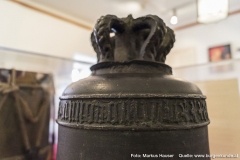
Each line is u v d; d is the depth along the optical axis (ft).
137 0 5.82
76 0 5.91
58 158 1.68
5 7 5.44
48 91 4.27
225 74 3.75
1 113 3.42
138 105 1.40
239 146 3.11
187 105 1.51
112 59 1.76
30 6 5.97
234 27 6.43
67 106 1.64
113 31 1.95
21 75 3.78
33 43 5.97
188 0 5.77
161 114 1.40
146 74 1.60
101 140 1.40
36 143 3.88
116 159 1.35
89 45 7.68
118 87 1.46
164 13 6.51
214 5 4.16
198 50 7.21
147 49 1.71
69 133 1.57
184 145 1.42
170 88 1.49
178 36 7.75
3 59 4.22
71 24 7.08
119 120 1.38
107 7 6.30
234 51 6.37
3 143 3.42
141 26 1.87
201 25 7.19
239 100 3.25
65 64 5.15
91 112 1.46
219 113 3.43
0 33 5.29
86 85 1.60
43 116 4.07
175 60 7.75
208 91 3.65
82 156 1.44
